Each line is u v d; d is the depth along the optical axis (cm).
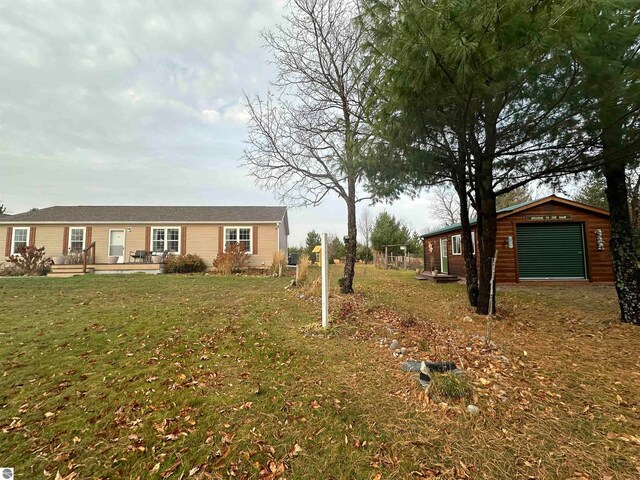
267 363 378
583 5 269
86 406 284
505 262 1121
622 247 546
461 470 199
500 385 306
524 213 1134
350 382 324
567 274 1126
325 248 517
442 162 552
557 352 410
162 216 1736
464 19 302
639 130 407
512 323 570
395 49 356
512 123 483
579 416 257
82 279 1141
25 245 1551
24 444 233
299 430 245
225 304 716
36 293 849
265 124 801
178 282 1087
